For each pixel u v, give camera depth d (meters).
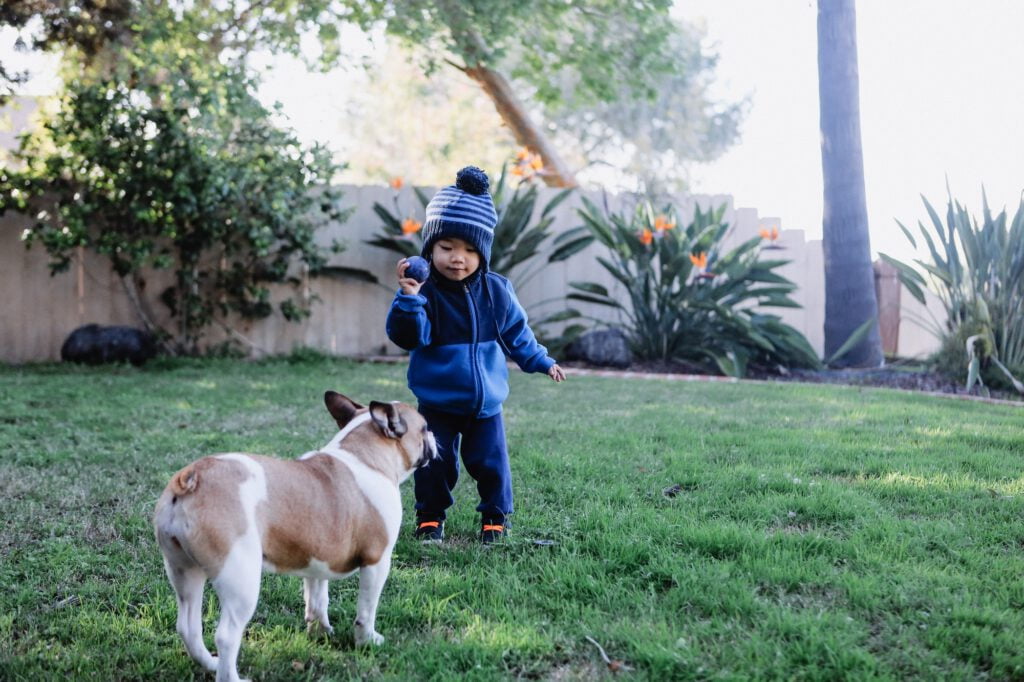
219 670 2.42
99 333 10.44
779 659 2.78
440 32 12.61
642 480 4.96
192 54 11.02
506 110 15.31
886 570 3.53
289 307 11.32
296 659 2.85
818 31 10.99
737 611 3.15
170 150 10.39
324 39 12.34
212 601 3.27
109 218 10.73
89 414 6.89
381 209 11.59
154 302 11.29
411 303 3.62
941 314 13.19
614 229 11.55
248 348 11.62
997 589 3.32
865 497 4.57
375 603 2.87
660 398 8.20
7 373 9.57
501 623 3.05
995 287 9.64
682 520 4.16
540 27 13.73
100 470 5.14
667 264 10.73
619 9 13.12
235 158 10.94
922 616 3.07
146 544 3.88
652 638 2.92
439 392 3.94
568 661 2.84
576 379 9.64
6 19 10.22
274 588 3.42
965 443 6.04
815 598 3.31
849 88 10.83
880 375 10.00
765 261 10.43
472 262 3.87
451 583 3.41
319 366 10.49
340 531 2.67
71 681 2.66
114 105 10.44
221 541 2.39
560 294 12.39
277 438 6.06
